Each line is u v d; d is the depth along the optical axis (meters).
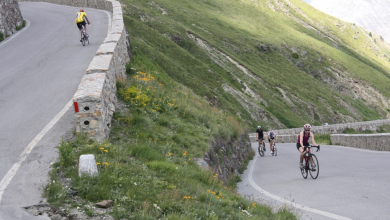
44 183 6.25
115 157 7.55
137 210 5.54
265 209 7.56
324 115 88.31
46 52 18.53
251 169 16.55
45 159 7.26
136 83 14.38
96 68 10.33
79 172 6.35
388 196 8.14
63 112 10.03
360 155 17.47
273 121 67.44
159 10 104.62
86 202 5.62
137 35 67.44
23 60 17.03
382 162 13.75
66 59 16.55
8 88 12.61
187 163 9.23
